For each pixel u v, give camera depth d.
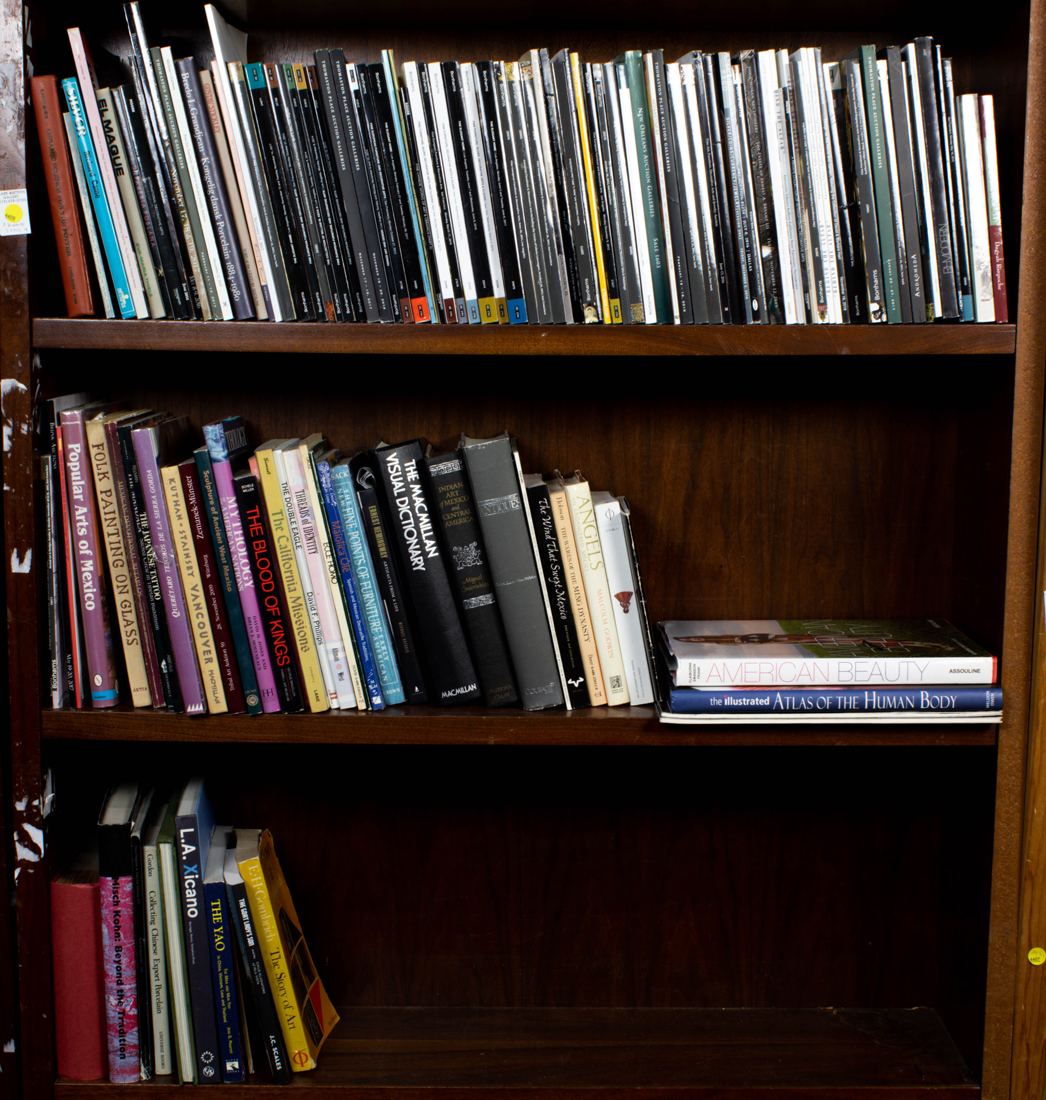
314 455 0.99
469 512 0.97
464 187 0.92
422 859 1.20
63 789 1.01
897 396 1.14
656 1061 1.08
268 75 0.90
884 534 1.15
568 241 0.93
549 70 0.91
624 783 1.19
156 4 1.01
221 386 1.13
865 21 1.06
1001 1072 1.00
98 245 0.93
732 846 1.20
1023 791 0.96
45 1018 0.98
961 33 1.07
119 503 0.94
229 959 1.00
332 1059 1.08
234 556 0.95
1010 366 0.93
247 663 0.96
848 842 1.20
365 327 0.91
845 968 1.22
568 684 0.99
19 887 0.97
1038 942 0.97
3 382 0.92
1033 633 0.94
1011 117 0.93
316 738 0.96
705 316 0.94
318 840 1.20
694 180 0.92
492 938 1.21
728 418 1.14
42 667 0.95
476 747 1.19
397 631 0.98
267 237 0.92
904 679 0.94
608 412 1.14
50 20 0.94
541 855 1.20
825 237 0.93
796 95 0.92
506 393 1.14
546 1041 1.13
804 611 1.17
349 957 1.21
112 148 0.91
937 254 0.93
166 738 0.96
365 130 0.91
